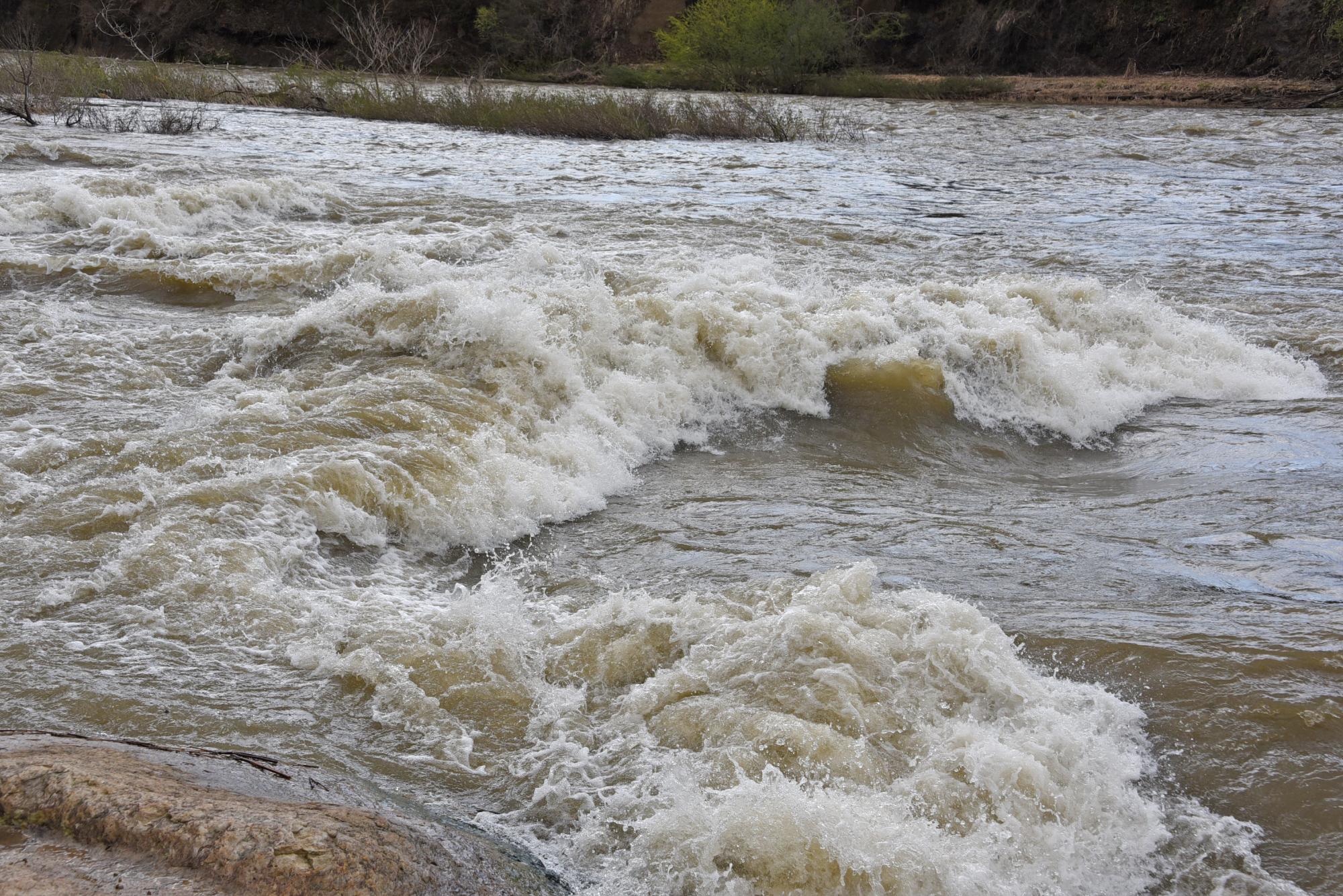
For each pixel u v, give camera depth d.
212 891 2.12
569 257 8.49
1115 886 2.85
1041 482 6.02
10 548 4.11
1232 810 3.18
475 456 5.34
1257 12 34.81
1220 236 12.17
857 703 3.43
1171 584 4.57
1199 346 7.90
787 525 5.16
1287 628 4.14
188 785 2.50
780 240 10.73
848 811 2.94
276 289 7.88
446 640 3.80
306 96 24.22
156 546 4.17
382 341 6.51
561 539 4.95
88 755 2.60
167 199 9.97
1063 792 3.14
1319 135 23.44
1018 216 13.06
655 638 3.85
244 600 3.92
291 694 3.43
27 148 13.52
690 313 6.97
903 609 4.01
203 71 30.41
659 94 31.00
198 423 5.39
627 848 2.86
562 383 6.30
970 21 38.62
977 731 3.33
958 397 6.92
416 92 23.31
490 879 2.46
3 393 5.65
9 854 2.17
